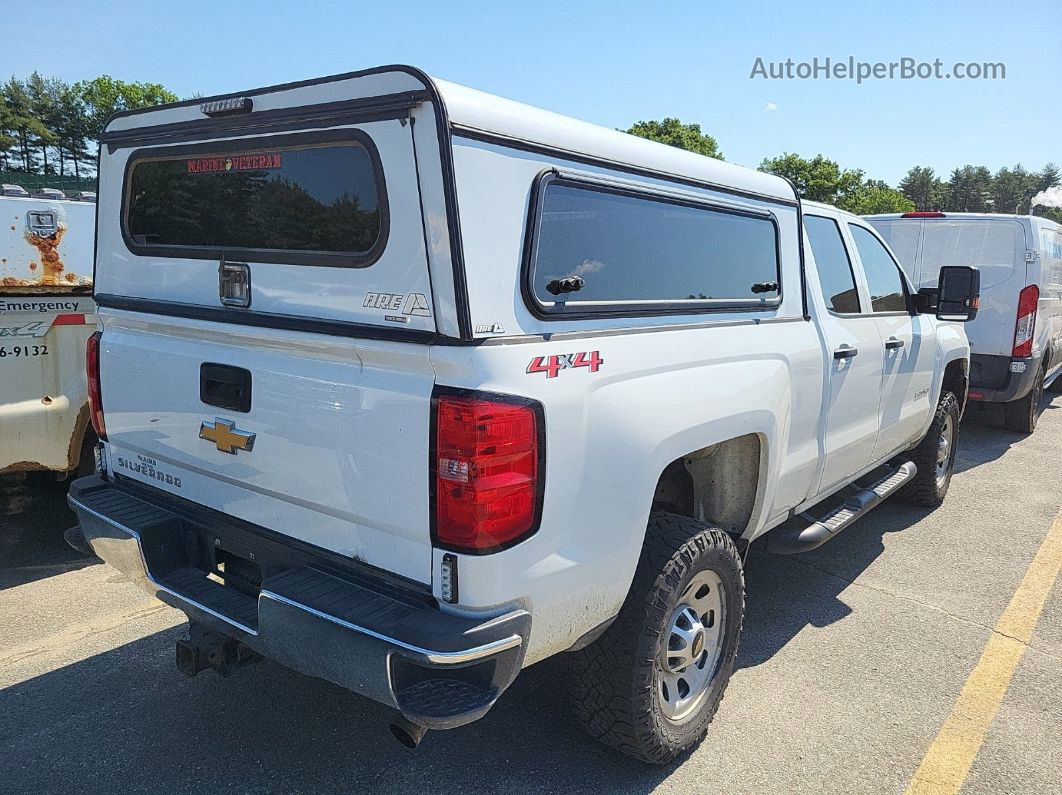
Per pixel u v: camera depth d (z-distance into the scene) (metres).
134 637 3.86
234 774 2.86
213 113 2.62
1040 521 5.85
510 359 2.16
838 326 3.97
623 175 2.62
